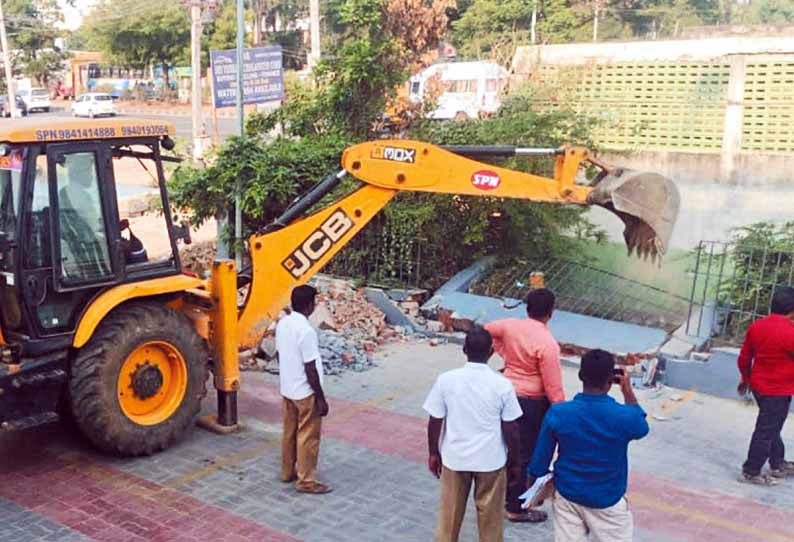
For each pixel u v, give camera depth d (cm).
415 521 605
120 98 5778
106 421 671
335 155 1216
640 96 1362
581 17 3469
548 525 603
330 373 923
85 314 665
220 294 745
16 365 646
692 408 845
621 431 456
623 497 467
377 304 1117
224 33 5050
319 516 609
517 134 1177
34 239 648
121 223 735
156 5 5344
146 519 599
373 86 1280
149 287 707
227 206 1263
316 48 2531
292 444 650
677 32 3225
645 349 934
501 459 508
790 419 817
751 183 1282
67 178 663
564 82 1424
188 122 4309
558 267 1209
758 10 3366
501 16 3419
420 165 735
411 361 976
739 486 677
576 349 957
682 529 605
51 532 578
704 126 1316
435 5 2091
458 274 1183
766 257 959
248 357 957
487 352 509
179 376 723
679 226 1321
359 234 1196
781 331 655
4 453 710
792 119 1241
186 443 737
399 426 787
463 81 2095
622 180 664
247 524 594
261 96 1424
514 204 1156
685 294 1162
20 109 5147
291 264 773
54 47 6519
